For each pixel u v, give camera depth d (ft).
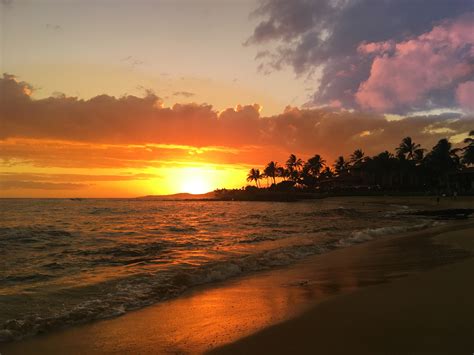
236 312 22.36
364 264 37.14
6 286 30.37
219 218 127.75
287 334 17.58
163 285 30.01
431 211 138.00
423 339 15.56
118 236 69.26
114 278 33.01
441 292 22.49
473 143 267.59
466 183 286.87
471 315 17.94
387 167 347.77
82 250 51.03
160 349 17.11
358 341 15.98
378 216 127.65
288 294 26.14
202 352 16.39
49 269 37.96
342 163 449.48
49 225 95.61
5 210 190.08
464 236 54.75
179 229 83.82
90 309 23.81
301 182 488.85
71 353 17.15
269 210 197.47
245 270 36.78
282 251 46.39
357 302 21.94
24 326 20.48
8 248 53.47
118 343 18.13
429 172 316.40
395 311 19.53
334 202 311.68
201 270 34.83
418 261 36.63
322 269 35.65
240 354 15.78
